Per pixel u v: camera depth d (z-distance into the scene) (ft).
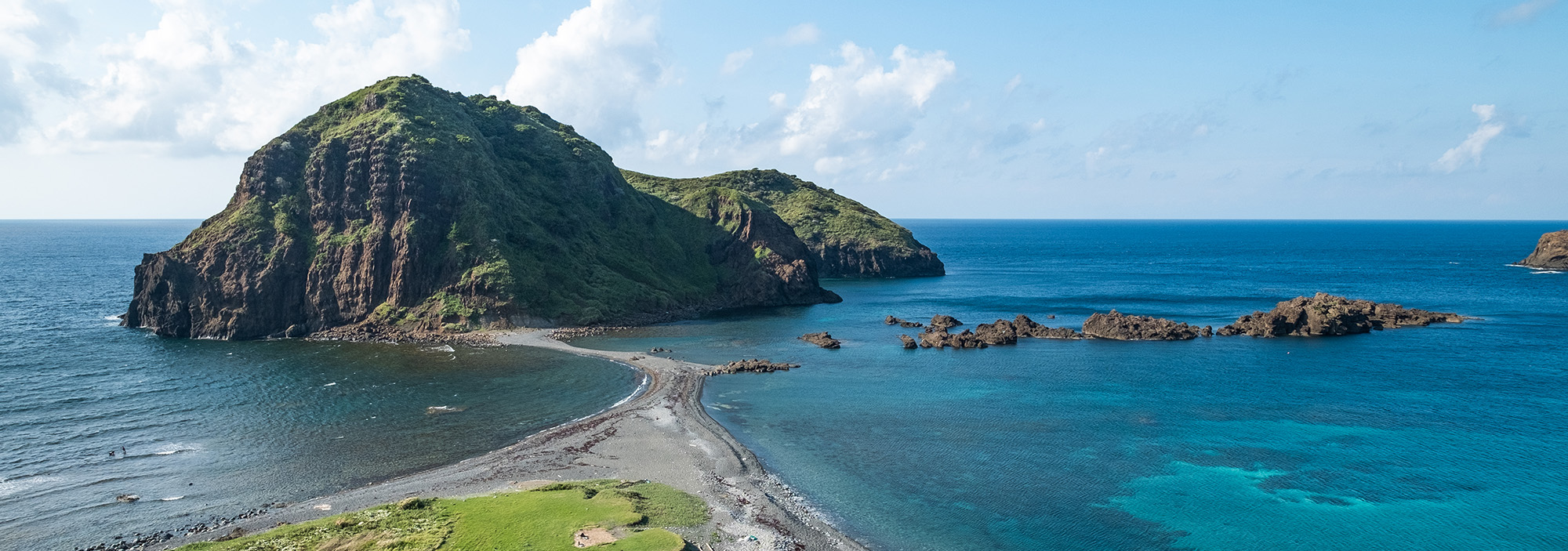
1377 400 311.27
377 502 204.13
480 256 507.30
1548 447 251.19
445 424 279.90
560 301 521.24
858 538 189.98
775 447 257.34
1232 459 243.19
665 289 603.26
